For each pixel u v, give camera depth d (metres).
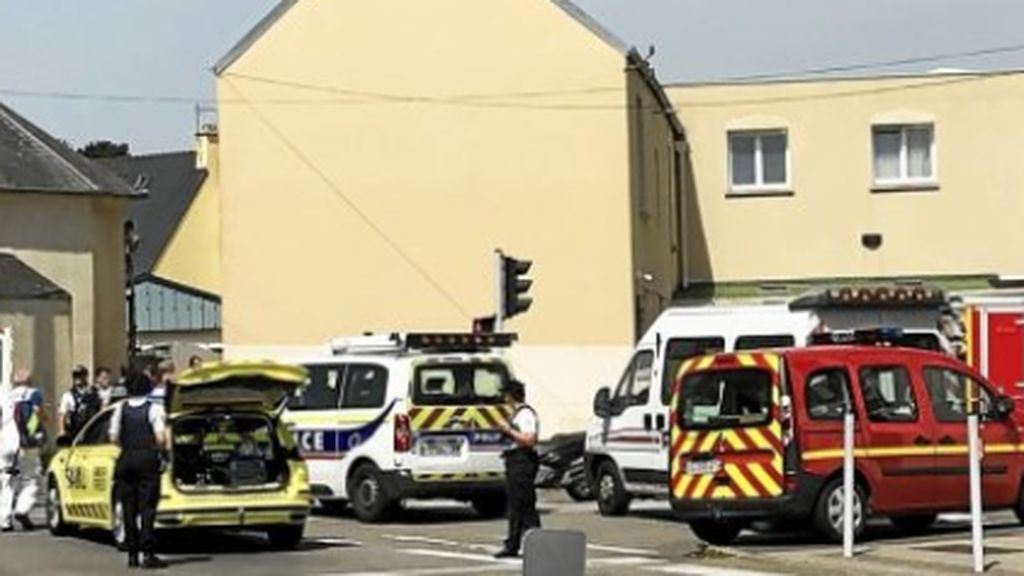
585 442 35.81
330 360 33.28
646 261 52.22
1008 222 57.75
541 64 50.47
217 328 73.62
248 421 26.95
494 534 29.95
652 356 32.03
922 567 23.06
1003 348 32.59
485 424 32.38
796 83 58.31
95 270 53.47
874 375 26.75
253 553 26.62
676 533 29.28
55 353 49.62
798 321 30.81
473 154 50.97
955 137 57.97
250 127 52.19
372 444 32.25
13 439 31.19
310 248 51.78
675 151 57.97
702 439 26.72
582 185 50.06
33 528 31.41
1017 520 29.59
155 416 24.89
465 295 50.91
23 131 53.03
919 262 57.88
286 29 52.09
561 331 50.00
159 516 25.81
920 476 26.83
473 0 51.03
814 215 58.12
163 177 85.44
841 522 26.08
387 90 51.53
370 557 25.86
